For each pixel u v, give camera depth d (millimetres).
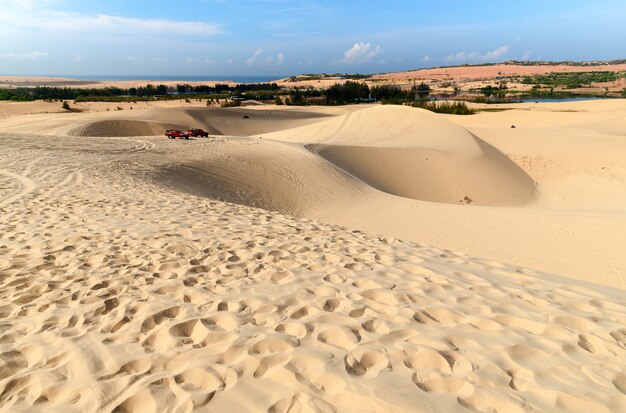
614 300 3885
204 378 2518
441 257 5449
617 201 17469
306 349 2812
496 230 10742
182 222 6973
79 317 3471
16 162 14555
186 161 17062
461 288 4066
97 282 4250
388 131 34312
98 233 6094
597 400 2246
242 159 18594
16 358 2867
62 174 12492
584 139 29422
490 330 3135
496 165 24250
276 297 3818
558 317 3365
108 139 25328
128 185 11359
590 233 9812
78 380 2570
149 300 3785
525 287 4230
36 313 3598
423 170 23469
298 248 5523
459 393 2318
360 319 3320
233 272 4559
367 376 2471
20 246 5496
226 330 3152
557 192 22078
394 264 4926
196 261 4910
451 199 21656
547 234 10055
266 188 15891
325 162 20328
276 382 2445
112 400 2355
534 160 26781
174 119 53750
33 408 2336
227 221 7254
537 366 2607
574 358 2709
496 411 2176
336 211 14453
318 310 3520
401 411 2141
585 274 7500
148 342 3027
